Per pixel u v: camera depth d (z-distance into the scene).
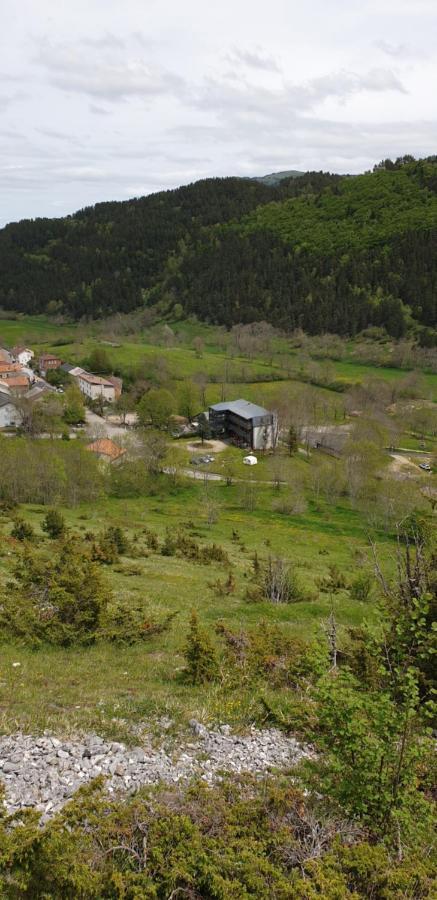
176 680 17.62
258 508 82.69
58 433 113.56
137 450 93.06
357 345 189.88
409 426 125.12
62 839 8.88
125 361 168.75
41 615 21.02
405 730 10.04
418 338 186.00
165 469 93.38
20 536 42.53
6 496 68.81
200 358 173.88
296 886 8.57
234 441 120.62
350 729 10.29
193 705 15.78
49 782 11.62
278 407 125.75
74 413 129.50
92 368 163.50
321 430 121.50
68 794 11.27
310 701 16.28
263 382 154.50
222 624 23.52
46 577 22.72
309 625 26.48
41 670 17.25
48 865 8.52
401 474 90.31
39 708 14.62
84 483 75.94
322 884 8.65
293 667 18.39
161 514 74.88
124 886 8.49
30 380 154.12
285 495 88.25
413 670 11.06
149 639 21.64
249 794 11.48
